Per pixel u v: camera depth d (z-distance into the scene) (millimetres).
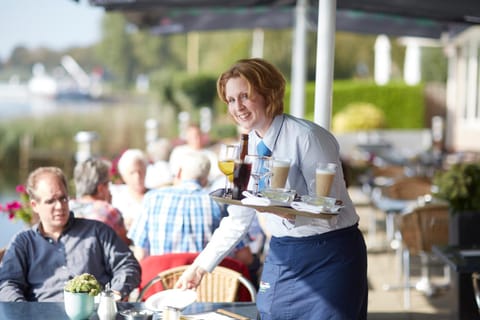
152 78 35219
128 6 8344
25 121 31625
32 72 45625
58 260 5090
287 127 4074
